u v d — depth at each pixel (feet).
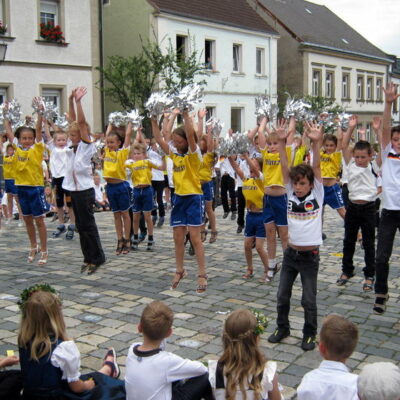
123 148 27.66
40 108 25.20
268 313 19.12
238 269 25.43
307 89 109.70
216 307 19.70
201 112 21.43
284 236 22.49
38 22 61.16
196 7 85.30
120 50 81.35
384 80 142.51
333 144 29.40
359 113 131.75
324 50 113.70
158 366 10.81
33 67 61.05
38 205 25.75
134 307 19.56
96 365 14.67
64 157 33.14
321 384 9.74
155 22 77.56
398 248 30.71
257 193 22.43
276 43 101.19
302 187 15.75
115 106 80.12
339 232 35.94
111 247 30.42
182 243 21.90
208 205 31.50
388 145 18.20
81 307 19.48
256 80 96.84
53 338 11.02
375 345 16.28
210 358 15.20
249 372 10.20
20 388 11.57
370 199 21.30
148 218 29.27
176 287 22.16
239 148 22.45
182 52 81.71
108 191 28.04
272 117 23.00
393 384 8.07
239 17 93.91
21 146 25.54
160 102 20.97
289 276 16.49
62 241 32.37
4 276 23.81
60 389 11.16
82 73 66.03
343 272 22.79
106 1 82.23
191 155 20.94
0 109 26.50
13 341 16.11
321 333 10.09
